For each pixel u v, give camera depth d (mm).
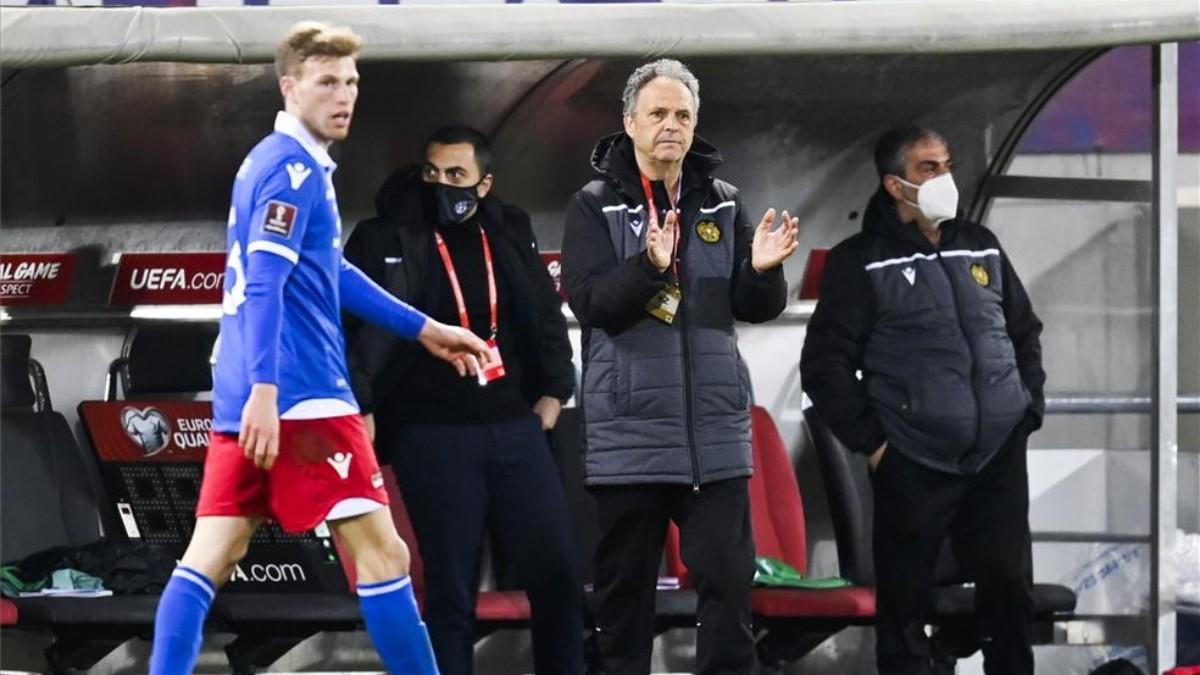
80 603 22859
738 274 21078
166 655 18328
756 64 25766
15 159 25891
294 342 18500
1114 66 25359
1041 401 23672
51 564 24016
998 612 23609
